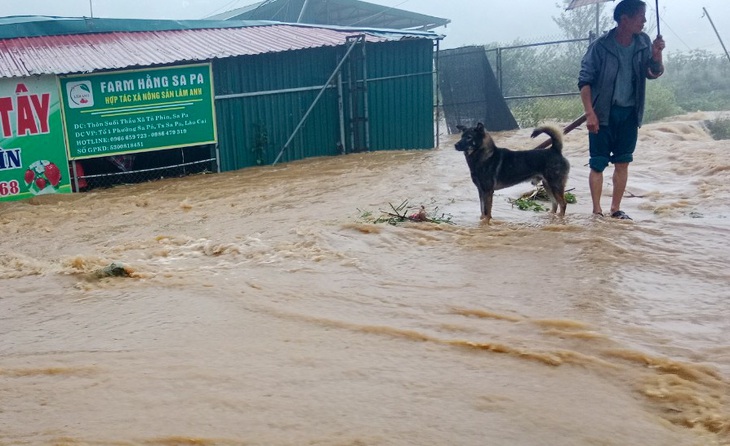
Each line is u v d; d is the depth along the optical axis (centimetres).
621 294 483
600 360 379
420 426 316
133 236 828
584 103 728
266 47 1405
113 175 1287
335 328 443
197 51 1352
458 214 812
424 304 482
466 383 359
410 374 371
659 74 720
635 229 666
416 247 641
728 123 1875
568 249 600
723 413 319
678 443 297
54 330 475
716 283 502
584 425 313
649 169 1100
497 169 752
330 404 339
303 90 1474
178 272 596
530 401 337
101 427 327
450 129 1959
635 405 332
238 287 536
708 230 653
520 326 433
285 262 609
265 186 1148
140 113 1281
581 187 980
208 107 1350
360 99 1541
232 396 352
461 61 1902
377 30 1645
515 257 588
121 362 405
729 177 965
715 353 382
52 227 929
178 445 308
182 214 949
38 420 339
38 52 1292
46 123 1195
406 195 960
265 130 1435
